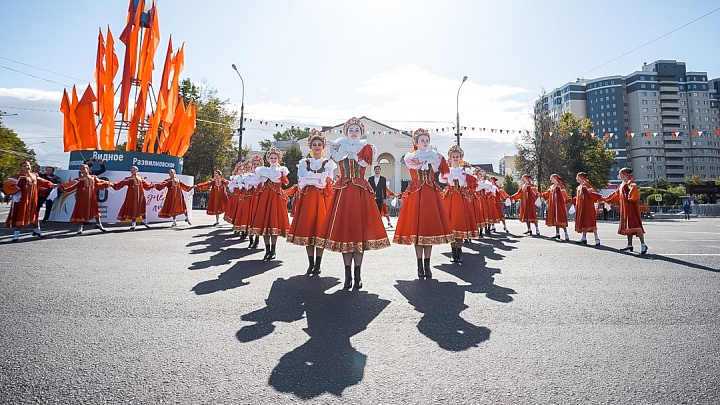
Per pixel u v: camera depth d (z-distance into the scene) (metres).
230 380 2.16
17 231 8.84
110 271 5.20
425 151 5.48
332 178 5.56
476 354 2.54
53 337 2.76
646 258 6.80
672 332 2.96
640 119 94.31
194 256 6.70
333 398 1.97
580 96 98.81
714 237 11.09
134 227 12.30
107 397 1.97
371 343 2.73
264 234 6.57
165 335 2.84
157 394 2.00
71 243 8.26
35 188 9.34
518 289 4.39
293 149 50.38
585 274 5.29
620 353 2.56
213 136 37.75
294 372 2.26
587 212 9.14
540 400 1.96
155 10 17.06
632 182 7.69
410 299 3.95
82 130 15.35
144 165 15.21
